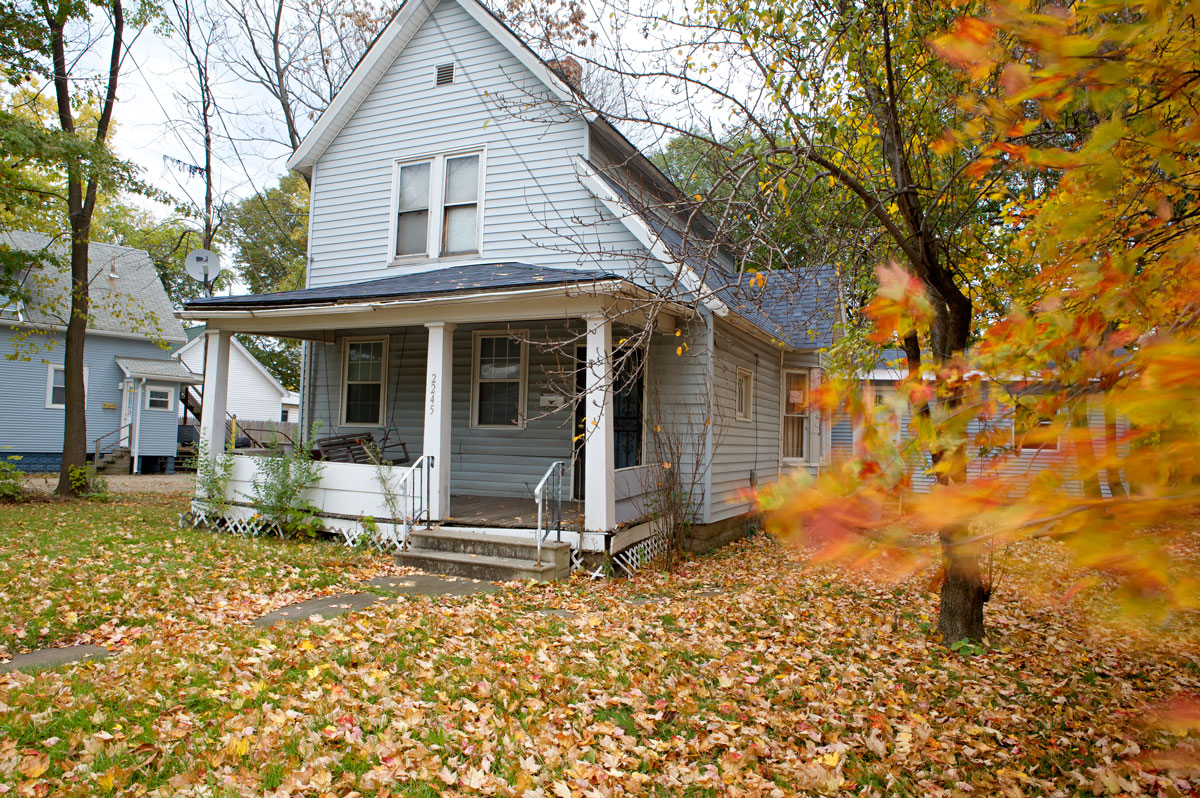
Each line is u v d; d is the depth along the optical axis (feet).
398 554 27.76
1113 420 3.86
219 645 16.75
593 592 24.62
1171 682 17.94
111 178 48.11
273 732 12.26
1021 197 17.12
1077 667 19.15
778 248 17.78
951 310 17.51
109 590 21.31
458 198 38.65
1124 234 7.22
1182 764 4.12
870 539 4.12
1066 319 5.58
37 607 19.25
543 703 14.44
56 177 51.49
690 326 33.45
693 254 19.16
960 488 3.97
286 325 32.86
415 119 39.63
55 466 76.38
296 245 113.80
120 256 86.38
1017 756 13.47
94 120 70.74
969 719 15.15
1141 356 3.41
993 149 7.44
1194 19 5.11
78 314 51.21
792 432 50.29
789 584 28.48
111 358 81.41
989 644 20.74
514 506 33.65
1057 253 7.63
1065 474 3.78
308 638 17.61
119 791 10.44
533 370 37.11
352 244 40.88
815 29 19.16
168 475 81.76
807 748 13.25
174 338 84.99
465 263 37.91
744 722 14.32
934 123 18.04
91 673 14.70
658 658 17.46
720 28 19.17
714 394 33.65
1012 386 5.85
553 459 36.47
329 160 41.73
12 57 46.62
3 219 52.34
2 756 11.00
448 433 30.09
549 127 36.14
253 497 33.14
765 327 42.06
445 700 14.24
